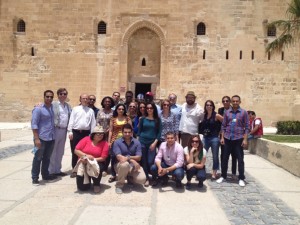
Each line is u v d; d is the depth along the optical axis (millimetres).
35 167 9125
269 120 26844
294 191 8945
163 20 26797
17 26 27500
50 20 27094
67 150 15398
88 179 8492
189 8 26688
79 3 26953
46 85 27312
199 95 26859
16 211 6977
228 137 9781
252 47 26672
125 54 27062
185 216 6848
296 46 26641
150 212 7055
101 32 27172
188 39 26766
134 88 27797
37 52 27250
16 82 27516
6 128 23703
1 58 27500
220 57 26703
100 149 8789
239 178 9617
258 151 14852
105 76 27141
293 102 26781
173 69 26938
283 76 26828
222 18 26594
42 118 9242
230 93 26766
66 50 27141
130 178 9094
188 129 10492
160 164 8883
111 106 10664
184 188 9023
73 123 10391
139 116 10602
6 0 27266
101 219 6598
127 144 8977
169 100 10297
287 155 11594
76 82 27219
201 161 9055
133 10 26875
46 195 8125
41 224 6293
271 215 6949
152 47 27547
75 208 7215
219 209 7309
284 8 26422
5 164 11727
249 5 26531
